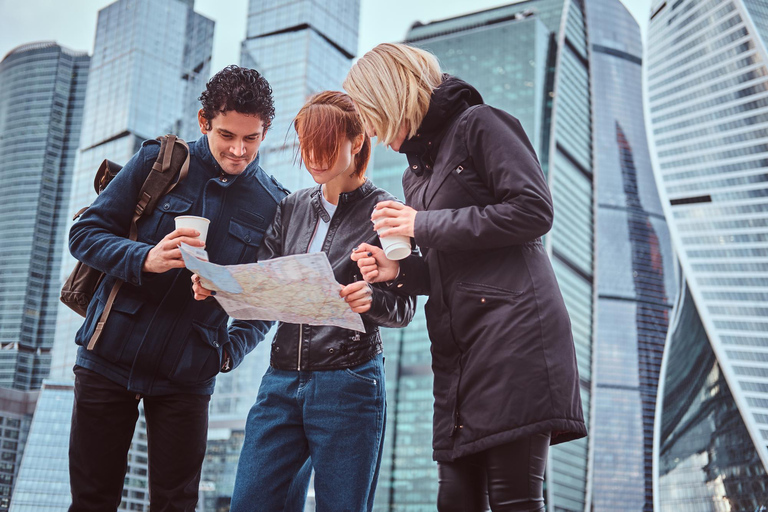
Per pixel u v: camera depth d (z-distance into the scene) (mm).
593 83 127812
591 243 118438
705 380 83125
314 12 114000
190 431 2654
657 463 89688
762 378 77625
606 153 124500
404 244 2125
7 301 109188
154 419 2652
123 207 2646
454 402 2111
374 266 2213
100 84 108625
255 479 2469
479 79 119750
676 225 84875
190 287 2645
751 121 82500
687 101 88812
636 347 114500
